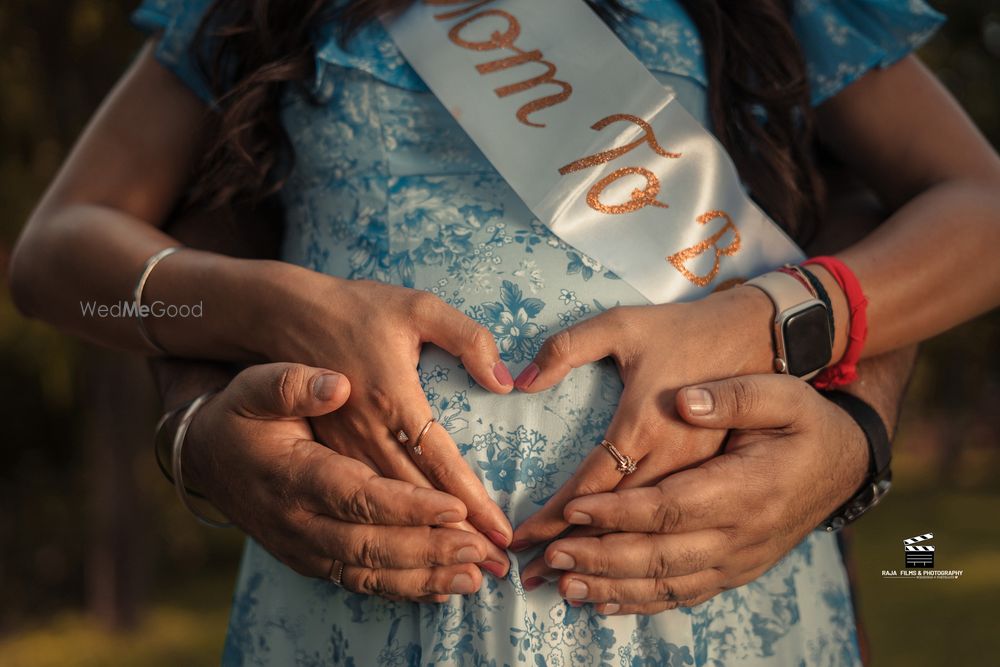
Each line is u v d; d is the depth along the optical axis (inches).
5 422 315.3
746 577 36.5
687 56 41.3
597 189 38.8
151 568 255.6
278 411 34.9
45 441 321.4
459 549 33.9
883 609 209.6
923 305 39.1
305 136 41.1
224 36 42.4
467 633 35.2
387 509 33.9
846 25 43.3
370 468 35.7
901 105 43.6
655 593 34.8
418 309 35.5
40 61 193.3
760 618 39.0
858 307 37.9
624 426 34.7
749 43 42.1
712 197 39.8
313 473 34.7
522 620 34.9
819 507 36.8
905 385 42.9
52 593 301.0
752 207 40.5
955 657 173.3
